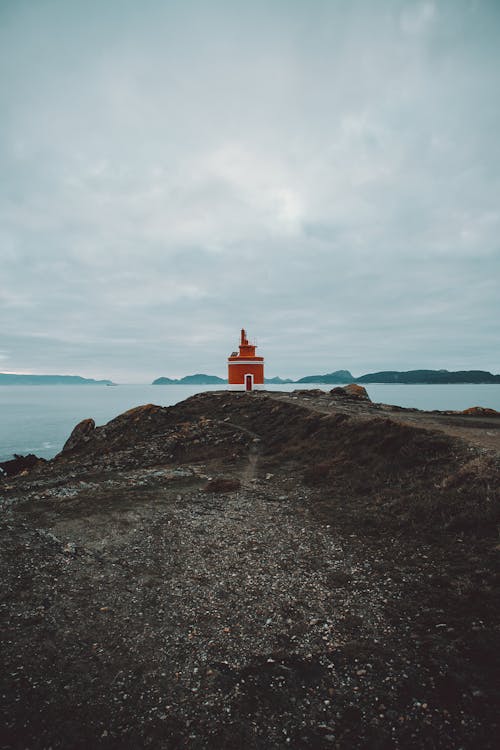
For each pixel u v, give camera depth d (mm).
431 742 5062
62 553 11109
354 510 13414
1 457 49562
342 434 21109
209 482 17891
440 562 9266
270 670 6539
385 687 6004
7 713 5734
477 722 5230
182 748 5211
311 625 7691
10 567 10281
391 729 5309
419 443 16359
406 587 8609
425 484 13461
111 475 21531
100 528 13023
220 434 28312
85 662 6820
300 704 5828
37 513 14672
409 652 6688
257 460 22297
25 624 7867
